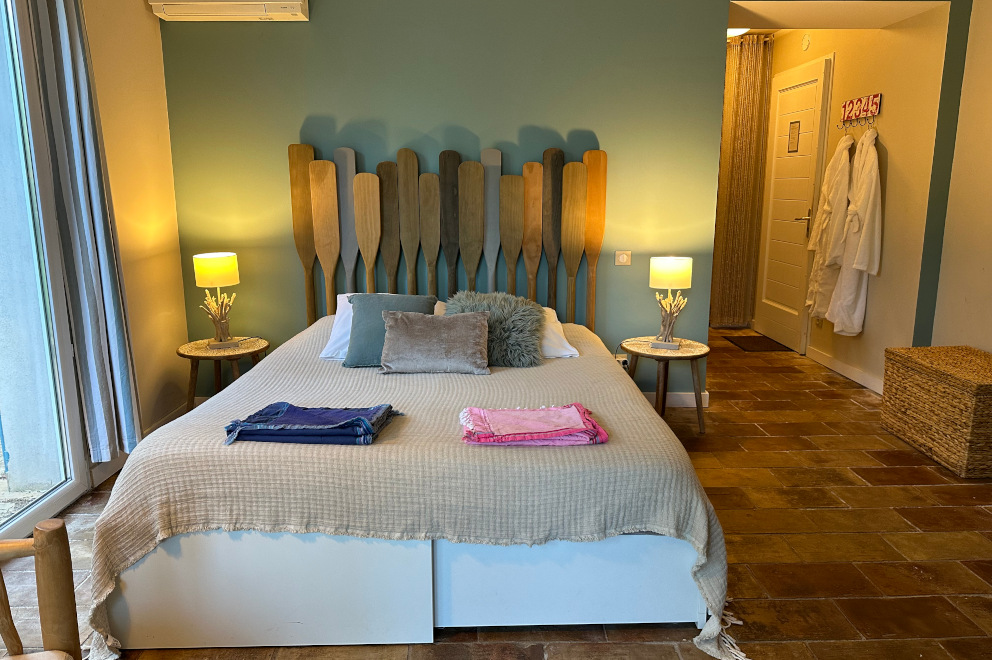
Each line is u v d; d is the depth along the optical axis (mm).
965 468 3527
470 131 4164
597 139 4184
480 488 2207
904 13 4352
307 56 4078
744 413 4535
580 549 2271
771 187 6523
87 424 3289
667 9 4047
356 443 2301
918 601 2527
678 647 2289
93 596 2166
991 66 3936
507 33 4062
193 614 2273
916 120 4445
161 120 4086
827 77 5461
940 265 4398
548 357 3539
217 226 4277
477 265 4270
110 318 3291
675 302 4145
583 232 4203
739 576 2682
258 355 4172
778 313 6422
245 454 2232
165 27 4055
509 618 2324
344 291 4316
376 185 4133
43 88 2934
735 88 6566
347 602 2273
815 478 3557
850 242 5012
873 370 5027
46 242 2980
